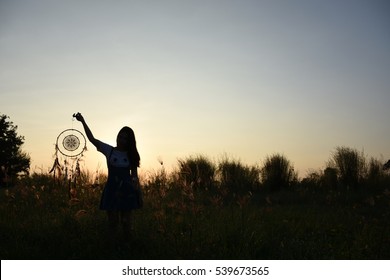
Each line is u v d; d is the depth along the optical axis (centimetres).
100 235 671
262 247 635
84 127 683
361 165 1800
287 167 1848
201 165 1725
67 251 606
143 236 669
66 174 1020
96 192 1036
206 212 868
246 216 819
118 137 682
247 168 1906
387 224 865
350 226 852
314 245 661
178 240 629
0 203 927
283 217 930
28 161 3130
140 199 677
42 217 799
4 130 3134
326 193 1598
